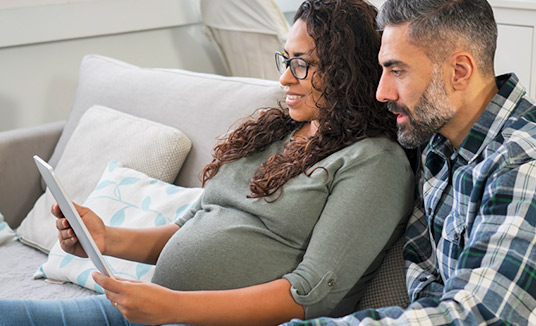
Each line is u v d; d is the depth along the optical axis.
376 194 1.24
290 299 1.19
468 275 1.00
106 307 1.39
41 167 1.26
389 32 1.15
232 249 1.30
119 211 1.77
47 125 2.45
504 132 1.12
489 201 1.04
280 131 1.50
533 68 2.40
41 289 1.73
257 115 1.78
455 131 1.19
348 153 1.31
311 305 1.19
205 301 1.17
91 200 1.83
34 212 2.08
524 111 1.13
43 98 3.01
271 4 3.07
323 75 1.36
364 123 1.34
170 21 3.35
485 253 1.01
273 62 3.22
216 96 1.92
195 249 1.33
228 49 3.37
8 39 2.83
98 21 3.08
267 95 1.79
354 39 1.34
